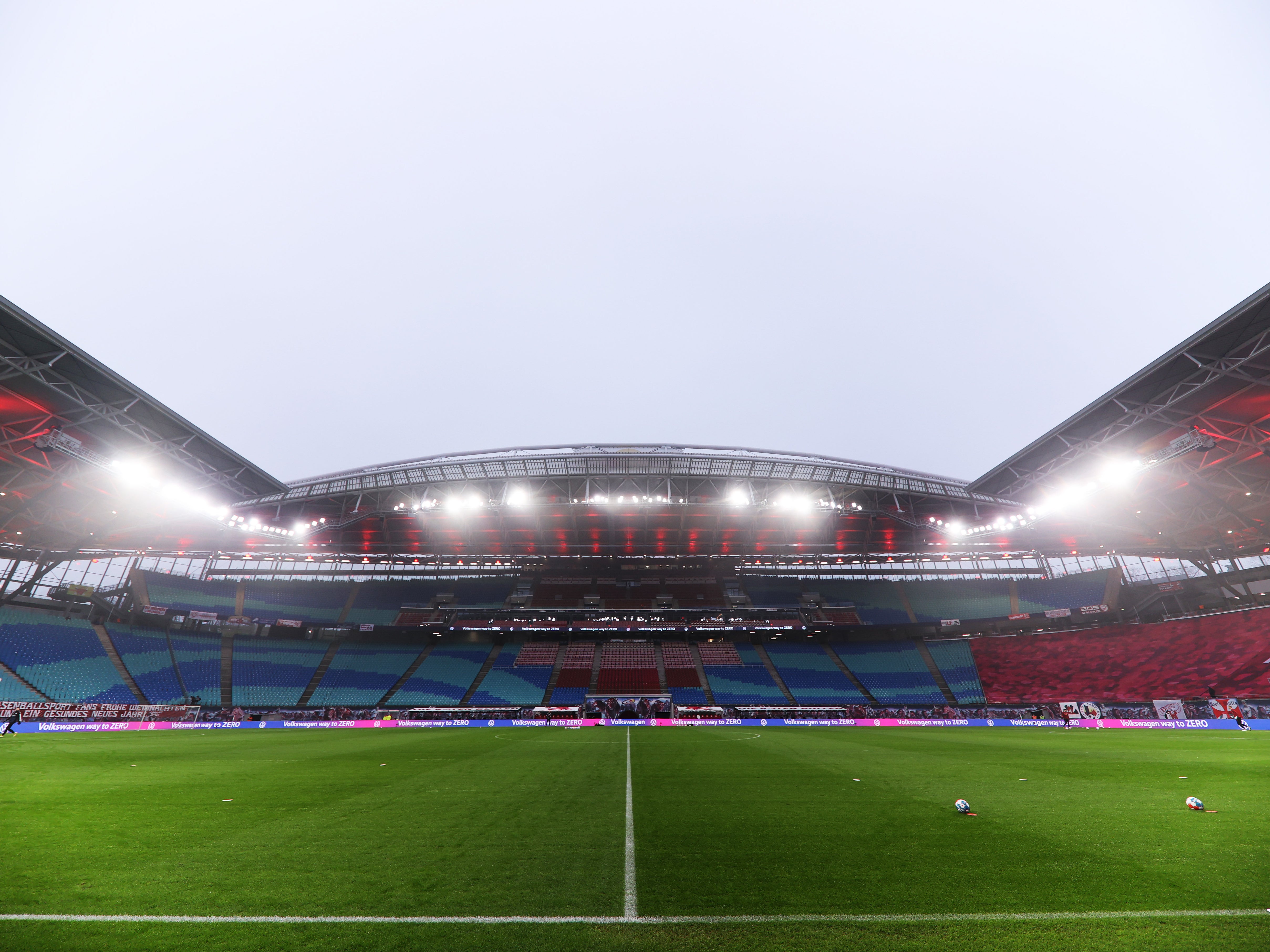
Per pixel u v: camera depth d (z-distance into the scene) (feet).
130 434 98.43
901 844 24.56
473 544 182.39
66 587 165.48
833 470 139.33
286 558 191.11
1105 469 111.24
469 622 198.59
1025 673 176.14
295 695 176.14
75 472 114.32
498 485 145.89
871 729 125.18
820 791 39.27
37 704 135.44
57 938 15.44
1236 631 155.53
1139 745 75.25
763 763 56.70
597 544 182.39
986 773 48.06
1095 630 178.91
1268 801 33.94
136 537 159.53
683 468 138.62
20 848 24.61
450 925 16.17
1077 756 61.87
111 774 50.24
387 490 144.87
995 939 15.11
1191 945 14.60
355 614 204.23
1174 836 25.52
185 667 172.35
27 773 50.55
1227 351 78.74
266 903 17.92
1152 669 159.12
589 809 32.94
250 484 119.75
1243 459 106.22
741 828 27.96
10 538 148.15
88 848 24.58
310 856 23.20
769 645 208.33
